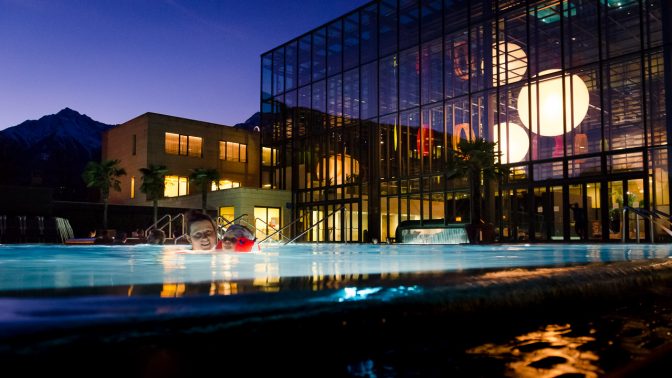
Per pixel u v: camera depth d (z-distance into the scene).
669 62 19.77
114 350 0.96
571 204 22.33
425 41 28.50
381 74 30.69
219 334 1.09
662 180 19.73
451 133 26.81
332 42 33.94
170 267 3.95
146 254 8.51
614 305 2.24
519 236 23.78
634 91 21.19
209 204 36.91
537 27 23.84
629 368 1.34
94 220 34.34
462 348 1.45
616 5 21.48
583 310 2.05
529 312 1.79
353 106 32.25
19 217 31.33
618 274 2.44
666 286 2.73
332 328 1.26
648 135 20.62
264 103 38.84
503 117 24.81
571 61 22.66
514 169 24.25
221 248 9.78
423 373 1.22
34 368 0.85
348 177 32.12
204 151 47.00
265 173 40.50
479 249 12.91
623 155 20.95
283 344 1.18
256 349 1.13
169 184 44.41
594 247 12.51
